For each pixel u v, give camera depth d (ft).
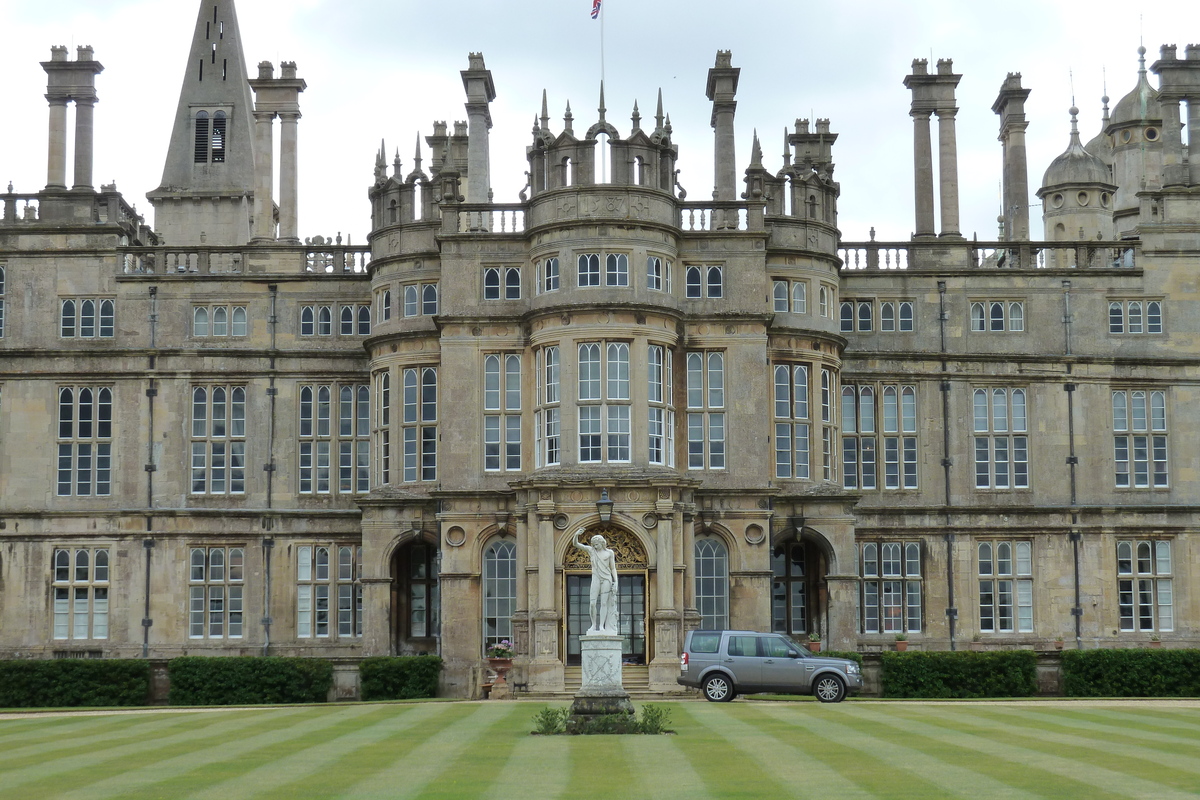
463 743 102.68
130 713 146.82
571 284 169.89
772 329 181.16
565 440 167.53
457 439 174.50
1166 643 190.70
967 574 190.90
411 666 170.81
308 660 176.24
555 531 163.43
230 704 173.78
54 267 192.13
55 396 189.98
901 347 193.98
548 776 84.94
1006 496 192.34
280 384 190.60
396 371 181.78
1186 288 195.83
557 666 161.27
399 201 185.26
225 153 320.09
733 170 187.83
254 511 187.73
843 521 178.91
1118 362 194.18
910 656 174.70
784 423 181.47
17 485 188.96
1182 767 87.04
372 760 92.99
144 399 190.08
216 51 323.57
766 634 147.84
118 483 188.85
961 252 196.44
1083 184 215.92
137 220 211.20
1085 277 195.62
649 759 92.12
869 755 93.20
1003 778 82.64
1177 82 198.59
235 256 195.42
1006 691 175.42
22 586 187.11
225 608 187.21
